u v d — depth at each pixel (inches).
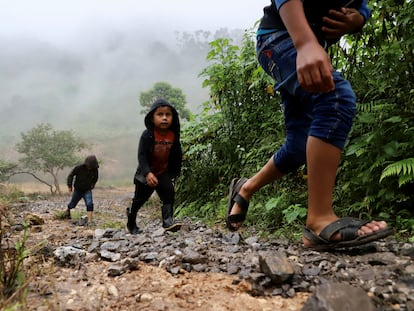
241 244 109.9
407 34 130.2
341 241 77.1
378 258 76.7
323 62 65.1
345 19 75.6
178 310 60.3
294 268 72.4
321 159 72.9
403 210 122.3
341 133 71.6
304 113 83.3
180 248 96.3
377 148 124.3
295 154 86.4
